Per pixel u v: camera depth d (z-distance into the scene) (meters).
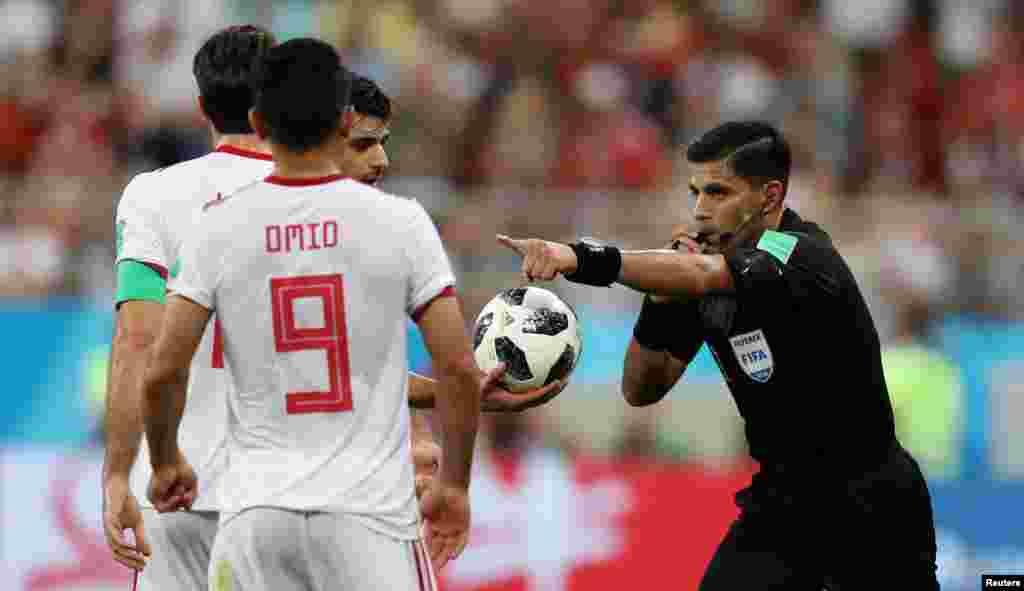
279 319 17.70
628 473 38.53
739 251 19.88
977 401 42.97
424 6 58.19
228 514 17.91
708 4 59.59
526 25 57.53
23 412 41.94
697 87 57.09
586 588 37.94
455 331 17.84
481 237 45.16
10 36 55.09
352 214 17.73
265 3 57.84
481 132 53.12
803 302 20.11
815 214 47.31
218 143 20.64
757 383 20.81
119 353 19.88
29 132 52.59
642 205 46.59
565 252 18.67
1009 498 41.69
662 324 22.19
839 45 59.78
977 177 56.28
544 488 38.12
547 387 20.88
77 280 44.78
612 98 55.81
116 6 55.69
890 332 44.22
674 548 38.31
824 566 21.27
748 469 42.59
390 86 53.75
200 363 20.06
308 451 17.73
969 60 60.41
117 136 52.28
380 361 17.84
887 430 21.28
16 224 45.38
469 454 18.27
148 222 20.19
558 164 52.03
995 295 45.44
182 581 20.44
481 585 37.47
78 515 37.72
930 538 21.66
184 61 52.75
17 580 37.41
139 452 20.66
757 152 20.75
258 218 17.75
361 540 17.58
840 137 56.03
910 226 46.28
